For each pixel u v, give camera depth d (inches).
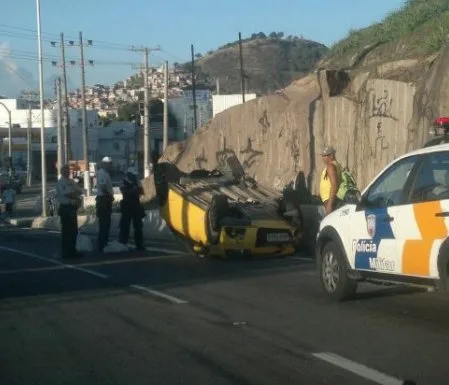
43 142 1471.5
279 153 868.6
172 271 529.7
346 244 382.3
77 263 590.2
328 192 530.6
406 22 836.6
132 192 671.1
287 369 268.8
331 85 789.9
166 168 642.2
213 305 394.9
